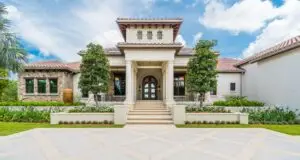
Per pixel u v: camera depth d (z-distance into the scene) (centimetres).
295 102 1547
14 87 2875
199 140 935
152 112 1708
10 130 1202
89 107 1681
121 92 2330
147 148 793
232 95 2419
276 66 1781
